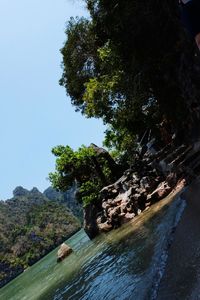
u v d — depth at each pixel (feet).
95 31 90.68
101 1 78.64
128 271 34.68
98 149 144.25
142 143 142.51
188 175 59.11
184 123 83.15
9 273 568.00
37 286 100.07
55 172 137.39
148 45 77.77
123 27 76.79
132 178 101.96
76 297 42.68
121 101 98.22
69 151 136.67
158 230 42.19
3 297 166.91
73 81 132.36
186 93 75.05
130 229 68.18
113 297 28.96
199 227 23.95
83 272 60.08
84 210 127.03
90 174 137.28
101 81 104.12
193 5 9.19
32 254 601.62
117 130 134.31
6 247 625.82
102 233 103.04
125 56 83.51
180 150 76.02
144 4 72.08
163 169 82.79
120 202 97.76
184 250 21.86
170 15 68.64
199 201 33.04
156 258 28.25
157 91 86.33
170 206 54.44
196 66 66.03
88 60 128.67
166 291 17.58
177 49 71.97
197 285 15.15
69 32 126.21
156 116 107.86
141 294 22.52
